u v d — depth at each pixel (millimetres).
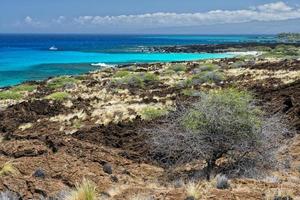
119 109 29172
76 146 15227
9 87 50594
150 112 26469
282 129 15820
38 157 12742
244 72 51750
